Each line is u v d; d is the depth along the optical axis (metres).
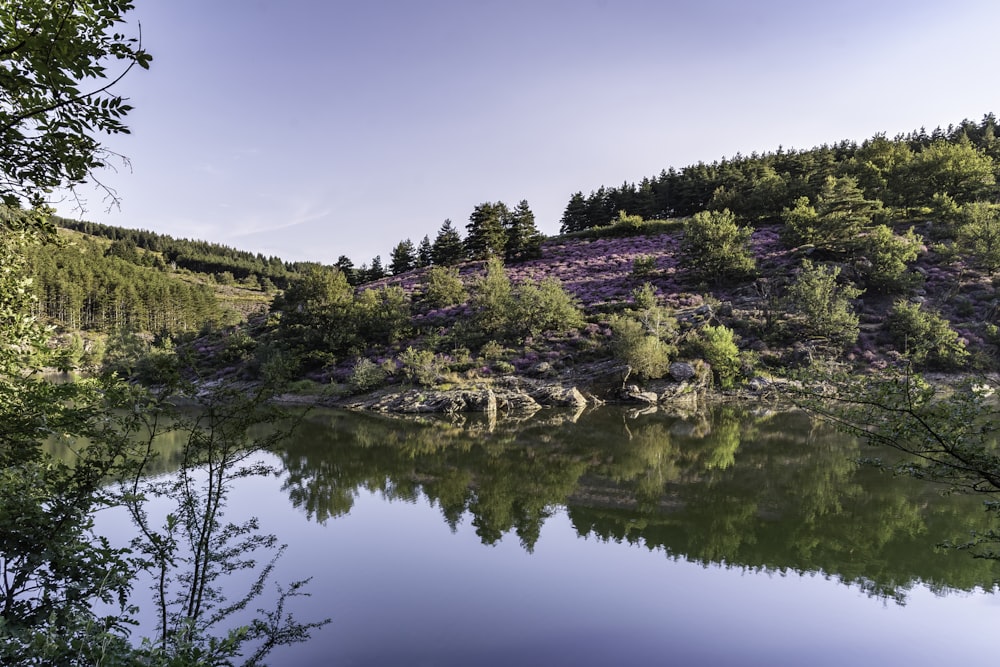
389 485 19.81
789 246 58.06
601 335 46.06
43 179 4.25
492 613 10.21
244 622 9.52
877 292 47.34
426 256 94.56
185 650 4.12
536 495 18.34
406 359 42.66
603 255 70.69
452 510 16.77
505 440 28.17
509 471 21.77
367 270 93.06
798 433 28.23
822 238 53.22
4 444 5.78
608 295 55.16
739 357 41.16
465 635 9.38
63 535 5.34
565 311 47.97
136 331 88.94
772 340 43.03
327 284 56.75
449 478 20.75
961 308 42.59
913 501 17.00
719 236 53.25
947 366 36.66
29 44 3.41
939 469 5.11
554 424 32.56
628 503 17.25
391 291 57.62
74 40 3.58
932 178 61.59
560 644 9.12
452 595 10.95
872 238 48.12
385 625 9.68
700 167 94.50
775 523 15.17
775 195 69.56
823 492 18.02
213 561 7.21
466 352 46.50
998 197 59.22
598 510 16.59
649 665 8.53
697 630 9.64
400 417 36.34
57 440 5.89
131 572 5.51
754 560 12.72
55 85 3.65
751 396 38.94
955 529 14.54
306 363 51.06
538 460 23.66
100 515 14.49
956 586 11.33
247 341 55.50
